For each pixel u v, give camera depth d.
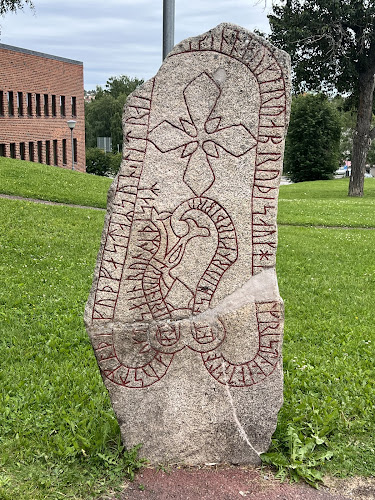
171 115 3.67
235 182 3.74
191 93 3.65
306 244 12.00
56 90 32.28
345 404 4.63
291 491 3.70
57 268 8.70
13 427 4.16
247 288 3.86
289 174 48.00
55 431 4.16
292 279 8.86
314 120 44.41
